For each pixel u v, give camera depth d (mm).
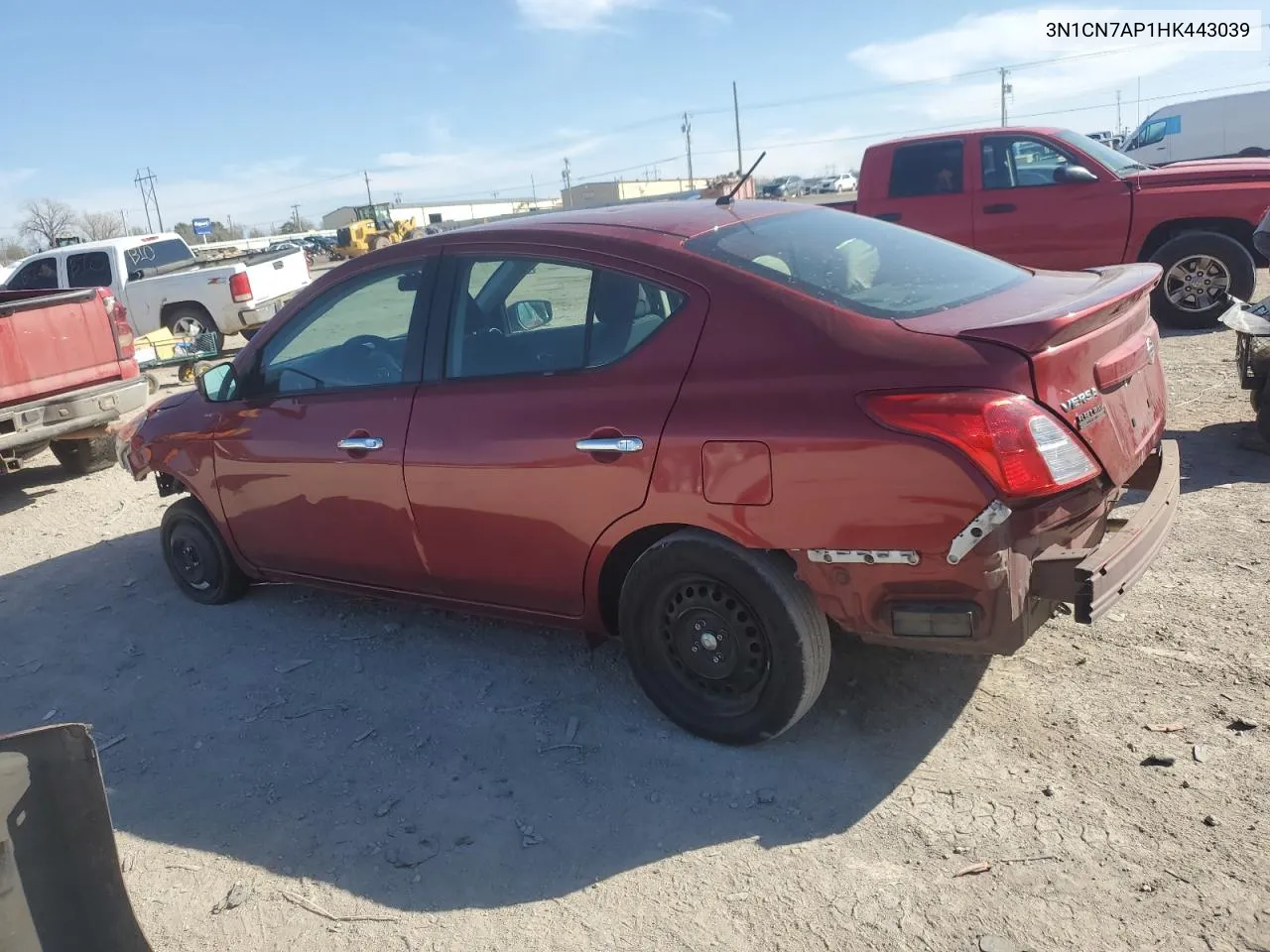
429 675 4180
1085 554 2838
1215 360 7848
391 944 2729
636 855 2971
